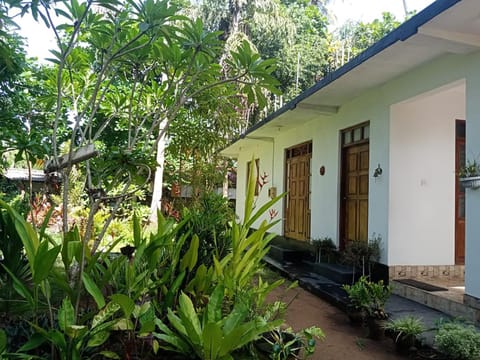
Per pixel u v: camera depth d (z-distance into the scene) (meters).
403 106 5.42
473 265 3.96
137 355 2.76
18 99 5.70
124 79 4.26
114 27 3.42
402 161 5.39
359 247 5.51
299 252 7.60
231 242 3.77
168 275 3.22
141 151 3.14
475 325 3.77
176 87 4.16
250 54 3.51
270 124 8.25
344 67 5.00
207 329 2.43
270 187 10.00
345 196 6.69
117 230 8.54
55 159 3.09
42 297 3.29
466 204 4.08
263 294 3.36
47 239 2.68
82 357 2.57
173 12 3.16
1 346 2.29
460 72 4.24
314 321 4.34
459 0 3.06
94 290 2.65
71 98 4.24
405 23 3.67
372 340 3.77
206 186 7.54
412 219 5.39
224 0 13.77
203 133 7.22
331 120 7.05
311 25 16.59
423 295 4.65
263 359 2.97
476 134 4.01
